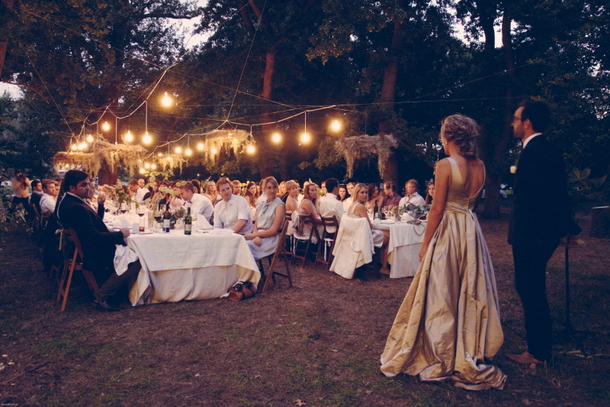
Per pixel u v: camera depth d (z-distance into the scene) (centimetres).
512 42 1597
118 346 319
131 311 411
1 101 2203
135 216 724
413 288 273
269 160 1673
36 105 2264
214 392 250
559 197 271
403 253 583
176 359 297
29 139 2345
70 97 1403
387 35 1662
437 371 259
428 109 1777
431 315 262
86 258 417
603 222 949
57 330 353
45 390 249
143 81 1845
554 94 641
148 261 425
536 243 273
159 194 707
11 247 782
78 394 246
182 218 505
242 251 465
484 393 249
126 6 1531
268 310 418
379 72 1527
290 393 250
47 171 2388
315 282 550
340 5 1269
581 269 631
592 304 437
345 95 1814
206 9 1644
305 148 1933
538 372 277
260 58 1606
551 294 480
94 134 1752
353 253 565
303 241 678
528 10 1362
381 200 878
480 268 258
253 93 1827
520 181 277
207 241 455
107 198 957
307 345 326
